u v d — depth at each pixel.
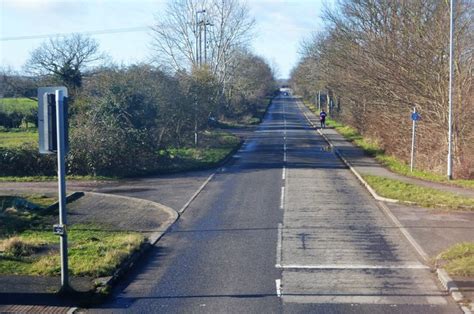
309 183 22.17
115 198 18.78
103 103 26.31
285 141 43.16
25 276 9.62
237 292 9.05
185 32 49.25
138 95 27.86
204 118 36.12
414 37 26.92
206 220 15.22
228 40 52.88
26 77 56.44
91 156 24.11
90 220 15.12
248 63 73.38
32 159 24.19
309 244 12.39
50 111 8.53
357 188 20.95
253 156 32.84
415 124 26.06
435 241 12.61
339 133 50.06
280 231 13.72
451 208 16.56
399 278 9.80
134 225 14.54
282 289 9.19
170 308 8.30
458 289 8.83
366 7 37.97
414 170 24.97
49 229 13.89
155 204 17.61
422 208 16.72
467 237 12.93
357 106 45.00
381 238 12.98
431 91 25.20
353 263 10.82
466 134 23.33
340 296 8.79
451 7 21.16
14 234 13.12
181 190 20.53
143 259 11.28
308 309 8.17
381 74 29.19
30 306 8.20
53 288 8.98
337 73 44.25
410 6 28.42
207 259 11.22
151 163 25.94
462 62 24.41
